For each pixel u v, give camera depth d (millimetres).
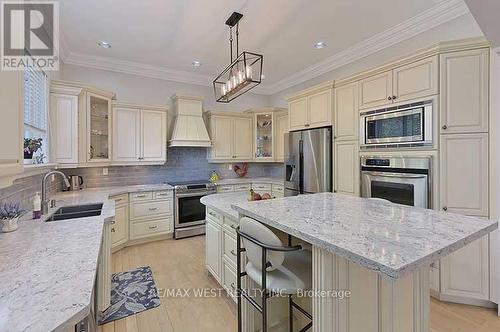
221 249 2357
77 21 2744
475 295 2137
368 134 2820
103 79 3953
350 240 968
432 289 2297
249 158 5113
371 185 2758
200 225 4297
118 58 3846
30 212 2154
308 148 3561
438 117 2213
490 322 1963
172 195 4082
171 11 2582
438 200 2229
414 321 1296
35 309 773
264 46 3439
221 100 3070
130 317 2074
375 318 1236
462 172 2137
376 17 2725
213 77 4727
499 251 2027
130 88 4184
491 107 2012
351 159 3039
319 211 1463
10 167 1000
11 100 1012
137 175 4293
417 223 1194
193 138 4375
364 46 3359
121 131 3826
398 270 732
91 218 1958
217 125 4789
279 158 4930
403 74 2467
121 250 3564
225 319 2057
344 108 3129
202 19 2742
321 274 1108
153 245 3783
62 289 898
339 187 3199
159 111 4164
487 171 2049
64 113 2893
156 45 3389
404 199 2438
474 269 2131
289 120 4066
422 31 2793
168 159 4582
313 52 3652
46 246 1338
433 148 2246
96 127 3535
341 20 2783
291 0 2432
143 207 3826
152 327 1959
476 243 2117
